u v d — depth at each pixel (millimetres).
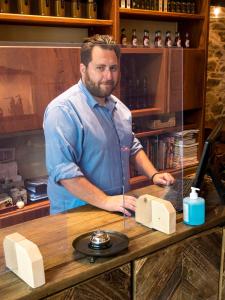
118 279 1076
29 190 1246
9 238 1004
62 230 1189
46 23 2592
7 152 1247
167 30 3721
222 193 1513
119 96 1396
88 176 1320
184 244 1240
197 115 3666
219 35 5328
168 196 1426
